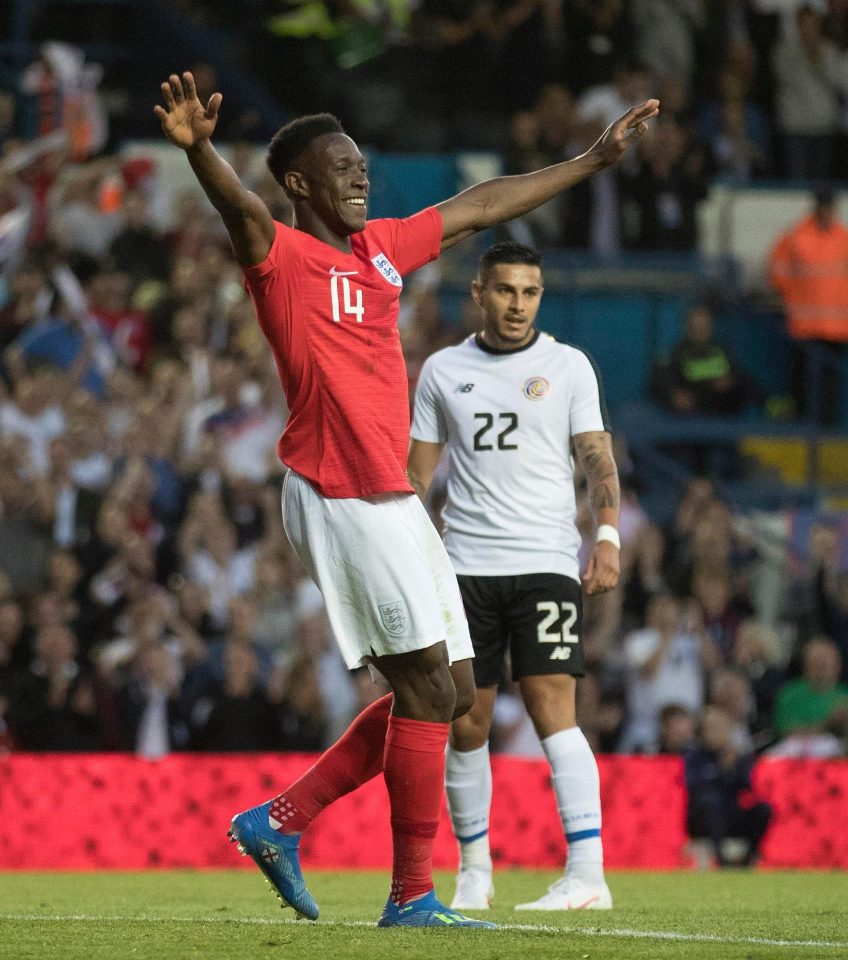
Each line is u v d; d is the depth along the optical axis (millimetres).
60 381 43781
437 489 41906
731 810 32188
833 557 45625
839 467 54156
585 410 20609
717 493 51031
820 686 40500
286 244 15125
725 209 58438
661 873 29328
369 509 15172
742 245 60500
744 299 57344
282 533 41938
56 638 35688
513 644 20531
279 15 62719
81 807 30812
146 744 35562
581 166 16938
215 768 31188
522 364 20625
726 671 40500
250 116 56906
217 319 47781
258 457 44312
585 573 19984
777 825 32500
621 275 55750
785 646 46938
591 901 20031
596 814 20281
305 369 15195
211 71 57781
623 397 55688
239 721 35844
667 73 59594
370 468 15172
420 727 15477
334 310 15195
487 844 20641
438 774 15602
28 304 46156
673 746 36031
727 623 43750
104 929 15312
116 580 39062
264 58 62438
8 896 22172
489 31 61094
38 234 49562
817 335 55906
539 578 20297
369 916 18031
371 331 15352
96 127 52438
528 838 31281
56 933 14922
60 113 52875
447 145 61344
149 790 31000
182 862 31031
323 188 15352
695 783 32031
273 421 45094
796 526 49344
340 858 30938
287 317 15117
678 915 18688
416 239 16094
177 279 48156
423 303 49438
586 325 55688
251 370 45844
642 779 32031
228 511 42000
